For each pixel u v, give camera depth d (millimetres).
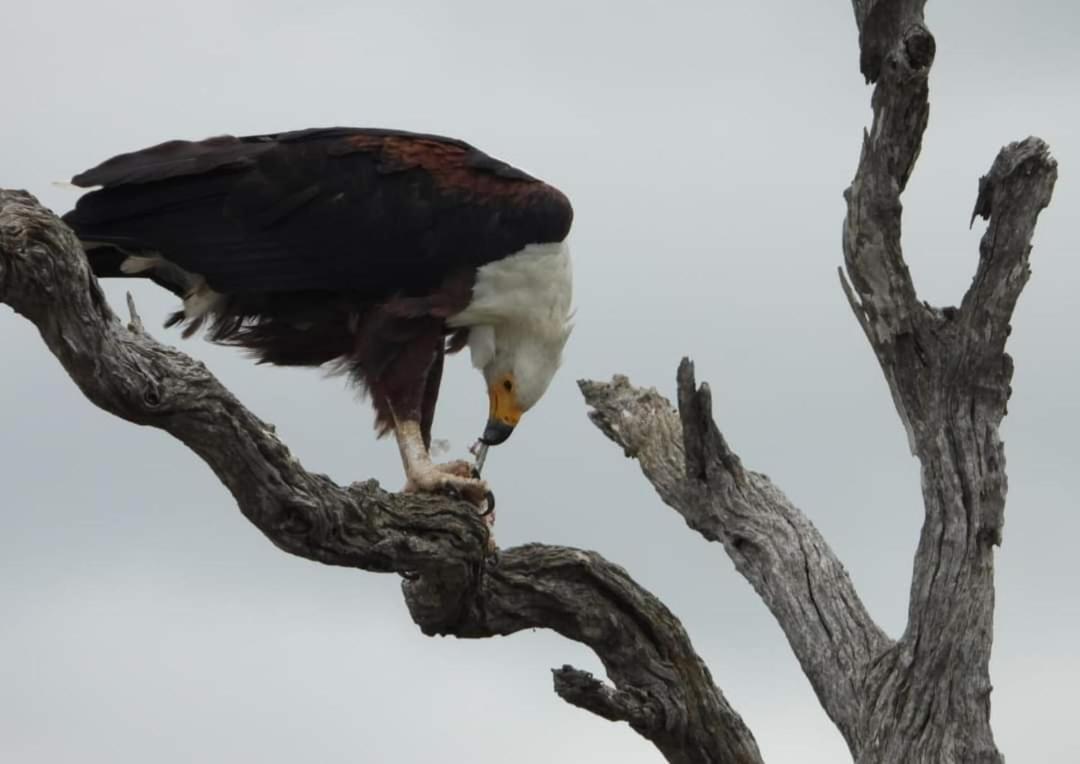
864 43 12164
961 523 12625
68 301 9766
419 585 12180
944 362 12688
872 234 12570
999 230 12391
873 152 12391
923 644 12750
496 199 13195
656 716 13211
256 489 10828
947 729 12625
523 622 12922
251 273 12883
